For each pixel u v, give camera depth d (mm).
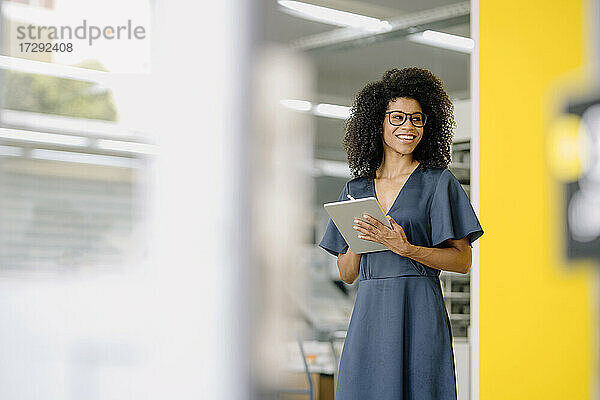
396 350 2070
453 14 3781
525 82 3424
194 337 744
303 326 3217
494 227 3457
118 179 1611
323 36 3619
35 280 1581
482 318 3475
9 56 1907
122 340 1192
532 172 3324
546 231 3246
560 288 3271
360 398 2115
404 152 2133
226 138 668
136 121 1698
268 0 651
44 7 1931
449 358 2107
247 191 671
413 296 2096
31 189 1803
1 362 1453
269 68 655
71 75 1854
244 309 659
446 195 2119
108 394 1301
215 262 686
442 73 3877
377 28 3666
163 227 1001
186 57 934
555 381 3303
